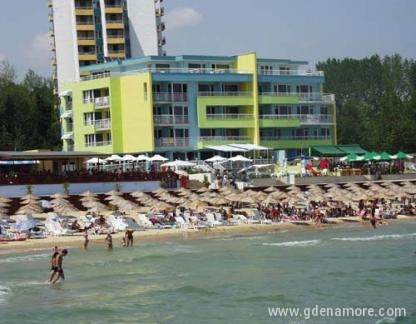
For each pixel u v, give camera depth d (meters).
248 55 143.88
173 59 143.62
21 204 92.31
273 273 62.66
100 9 181.62
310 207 103.62
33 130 169.88
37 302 52.81
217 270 64.38
